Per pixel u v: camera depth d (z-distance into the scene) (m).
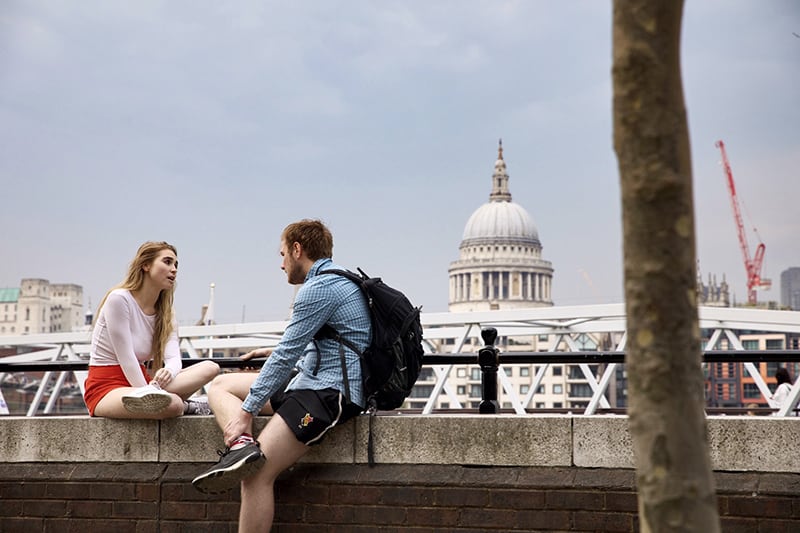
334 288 6.44
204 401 7.61
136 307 7.39
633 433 3.74
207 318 88.88
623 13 3.79
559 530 6.45
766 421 6.26
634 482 6.38
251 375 6.98
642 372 3.69
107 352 7.40
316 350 6.52
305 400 6.36
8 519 7.33
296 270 6.73
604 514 6.39
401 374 6.61
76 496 7.24
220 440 7.11
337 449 6.89
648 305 3.68
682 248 3.69
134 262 7.45
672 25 3.77
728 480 6.26
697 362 3.72
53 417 7.45
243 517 6.30
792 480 6.16
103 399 7.26
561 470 6.57
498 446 6.68
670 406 3.65
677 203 3.69
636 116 3.73
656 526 3.65
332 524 6.79
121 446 7.28
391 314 6.55
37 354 53.72
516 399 28.94
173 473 7.12
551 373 165.88
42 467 7.40
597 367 117.44
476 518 6.58
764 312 35.22
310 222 6.77
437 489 6.66
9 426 7.51
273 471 6.32
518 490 6.54
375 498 6.74
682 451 3.64
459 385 147.50
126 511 7.14
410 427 6.80
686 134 3.78
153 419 7.23
